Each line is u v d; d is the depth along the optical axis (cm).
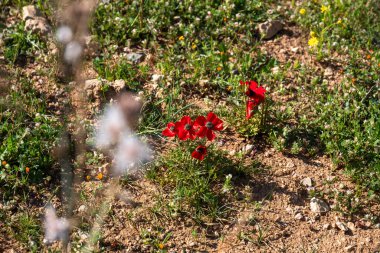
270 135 262
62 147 255
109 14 288
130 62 280
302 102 273
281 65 282
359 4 300
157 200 250
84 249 240
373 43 292
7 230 243
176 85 273
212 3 296
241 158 258
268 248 244
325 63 284
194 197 249
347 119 268
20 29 282
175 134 249
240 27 290
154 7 291
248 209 250
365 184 256
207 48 283
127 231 245
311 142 264
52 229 242
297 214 250
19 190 249
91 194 250
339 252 245
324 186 256
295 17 296
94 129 261
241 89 272
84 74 273
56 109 266
